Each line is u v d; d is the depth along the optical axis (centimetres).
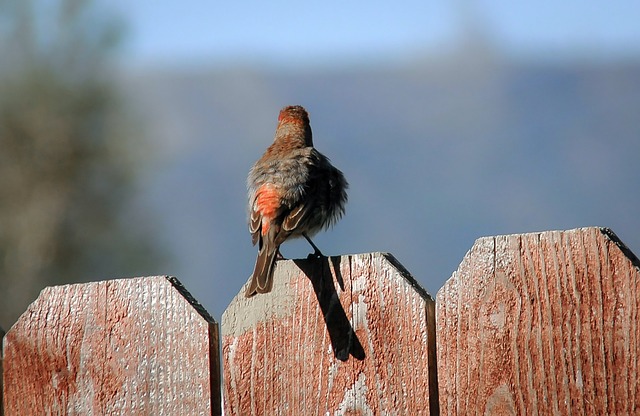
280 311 459
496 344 407
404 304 428
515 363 403
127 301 489
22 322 512
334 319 445
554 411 394
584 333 390
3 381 514
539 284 400
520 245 405
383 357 431
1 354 528
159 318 480
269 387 459
